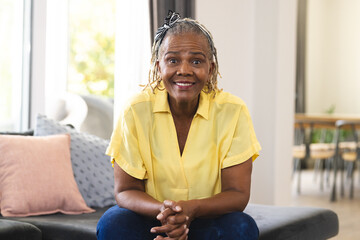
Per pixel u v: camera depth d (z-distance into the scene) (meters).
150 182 1.49
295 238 1.89
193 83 1.39
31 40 2.90
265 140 3.78
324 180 6.68
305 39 7.77
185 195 1.47
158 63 1.48
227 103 1.49
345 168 7.86
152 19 3.30
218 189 1.50
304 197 5.29
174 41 1.38
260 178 3.79
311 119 5.33
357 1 7.90
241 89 3.87
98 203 2.30
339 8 8.09
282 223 1.89
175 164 1.46
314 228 2.02
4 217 2.01
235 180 1.43
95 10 4.29
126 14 3.51
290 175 3.86
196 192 1.47
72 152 2.34
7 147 2.13
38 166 2.14
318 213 2.13
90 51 4.32
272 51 3.76
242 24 3.88
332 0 8.16
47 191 2.11
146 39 3.45
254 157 1.50
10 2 2.87
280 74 3.74
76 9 4.20
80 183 2.29
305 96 7.88
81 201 2.20
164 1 3.31
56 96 3.22
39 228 1.88
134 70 3.50
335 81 8.16
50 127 2.41
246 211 2.10
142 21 3.47
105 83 4.41
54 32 3.63
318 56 8.16
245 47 3.90
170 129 1.48
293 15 3.82
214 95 1.50
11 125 2.91
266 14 3.80
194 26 1.40
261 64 3.83
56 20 3.64
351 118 5.22
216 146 1.48
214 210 1.34
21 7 2.91
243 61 3.89
